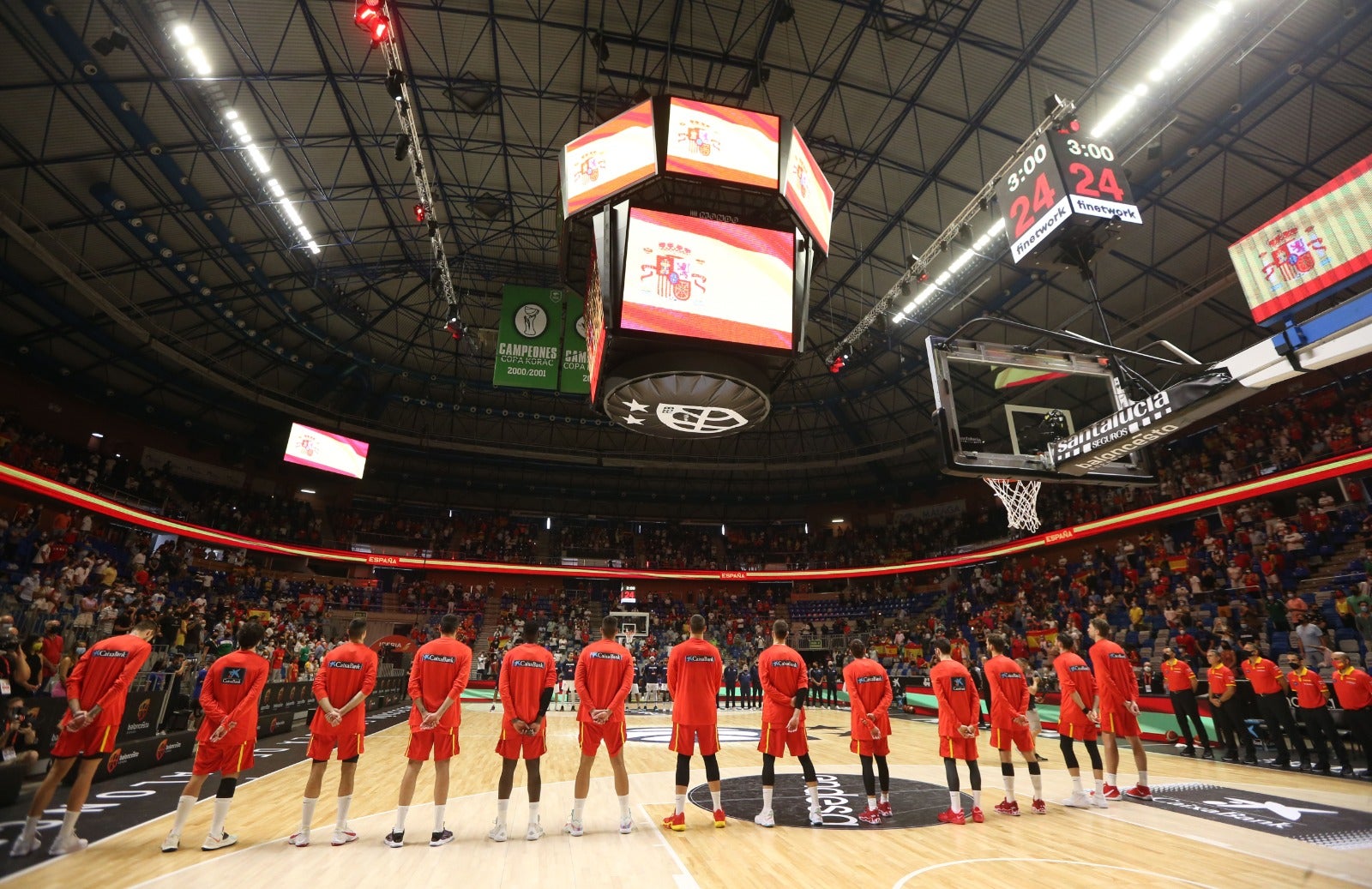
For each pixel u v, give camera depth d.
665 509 38.50
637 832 5.69
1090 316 19.34
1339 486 18.56
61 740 4.87
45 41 12.31
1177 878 4.39
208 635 17.97
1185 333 18.91
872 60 14.06
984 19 12.58
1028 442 6.19
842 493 36.38
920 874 4.50
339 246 20.22
